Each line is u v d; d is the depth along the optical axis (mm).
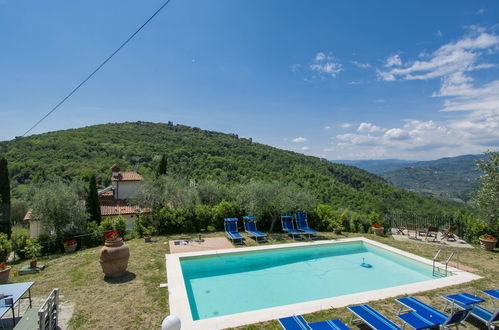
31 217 13086
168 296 6973
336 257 11766
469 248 12039
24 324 4609
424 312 5285
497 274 8906
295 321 5105
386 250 11953
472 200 13453
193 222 15094
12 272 8938
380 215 16000
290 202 14953
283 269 10297
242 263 10812
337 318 6008
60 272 8750
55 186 14047
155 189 16672
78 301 6656
